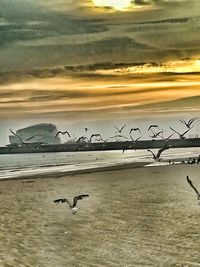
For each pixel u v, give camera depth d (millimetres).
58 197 32188
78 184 39281
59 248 19234
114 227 22125
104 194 32625
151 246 18953
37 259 18109
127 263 17266
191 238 19750
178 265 16844
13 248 19453
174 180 39656
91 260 17719
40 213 26297
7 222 23953
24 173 52406
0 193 34719
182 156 75000
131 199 29781
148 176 43500
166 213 24688
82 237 20734
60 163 70875
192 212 24672
